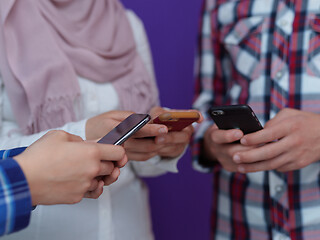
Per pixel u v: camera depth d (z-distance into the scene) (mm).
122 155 716
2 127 1090
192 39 1910
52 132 706
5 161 614
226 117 961
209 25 1370
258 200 1197
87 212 1057
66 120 1092
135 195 1214
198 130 1301
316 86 1104
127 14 1413
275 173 1145
